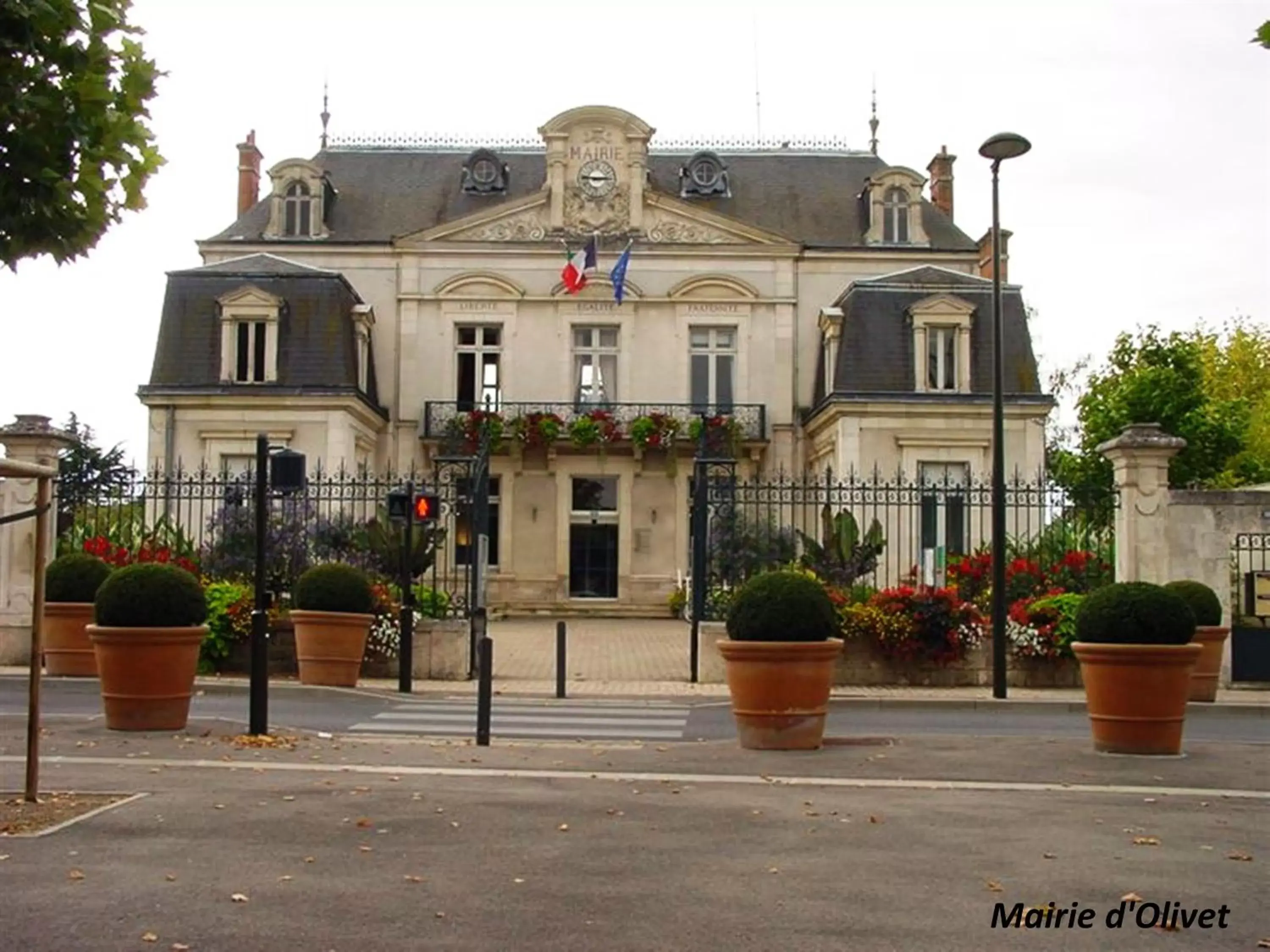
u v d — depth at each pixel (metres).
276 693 17.50
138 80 6.20
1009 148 18.66
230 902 6.32
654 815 8.62
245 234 41.00
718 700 18.00
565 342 39.94
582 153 40.28
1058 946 5.86
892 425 36.47
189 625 12.69
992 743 12.67
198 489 34.22
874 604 19.67
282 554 21.09
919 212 41.16
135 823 7.99
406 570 18.81
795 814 8.75
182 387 36.59
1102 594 12.09
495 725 14.95
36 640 8.52
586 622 35.94
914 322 37.00
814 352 40.25
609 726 15.00
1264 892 6.78
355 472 37.50
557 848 7.59
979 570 21.88
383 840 7.70
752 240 40.16
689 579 34.84
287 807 8.62
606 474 39.28
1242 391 53.31
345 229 41.84
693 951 5.70
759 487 22.20
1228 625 19.62
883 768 11.07
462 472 37.66
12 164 5.88
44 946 5.62
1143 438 19.91
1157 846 7.85
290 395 36.31
